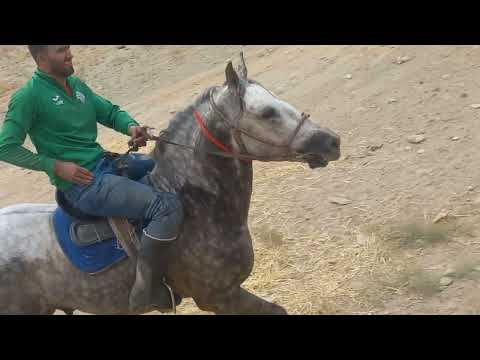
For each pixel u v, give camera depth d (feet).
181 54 43.73
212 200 12.73
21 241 13.14
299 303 16.93
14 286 13.07
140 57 44.88
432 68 27.40
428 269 16.98
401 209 19.88
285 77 31.76
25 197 30.14
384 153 23.09
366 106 26.35
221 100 12.33
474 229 18.13
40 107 12.02
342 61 31.17
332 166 23.27
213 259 12.88
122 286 13.05
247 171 12.87
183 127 12.84
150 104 36.24
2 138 11.72
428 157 22.03
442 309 15.56
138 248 12.68
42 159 11.94
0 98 43.14
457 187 20.13
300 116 12.26
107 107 13.42
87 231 12.81
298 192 22.40
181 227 12.78
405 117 24.76
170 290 13.12
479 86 25.08
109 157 12.86
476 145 21.84
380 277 17.26
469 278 16.28
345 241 19.22
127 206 12.27
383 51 30.40
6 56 48.57
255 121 12.16
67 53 12.05
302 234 20.15
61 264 13.01
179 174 12.76
